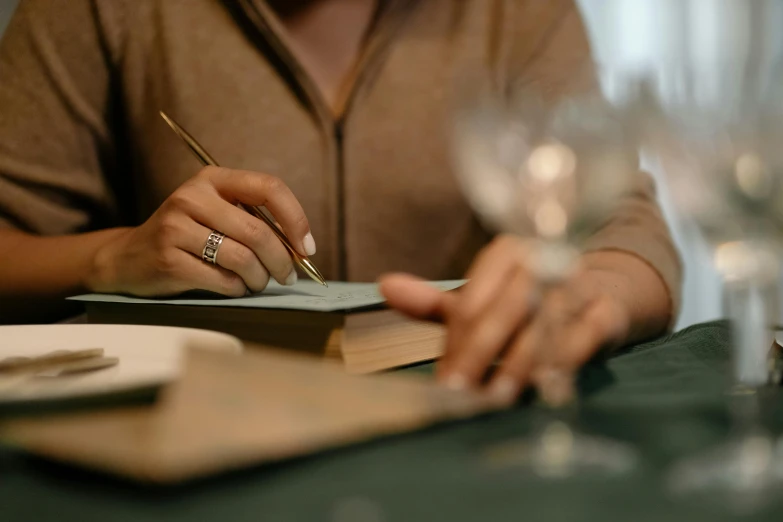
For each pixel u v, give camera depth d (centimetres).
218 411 29
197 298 65
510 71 110
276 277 65
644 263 68
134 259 67
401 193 106
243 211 63
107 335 50
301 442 28
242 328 54
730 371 48
